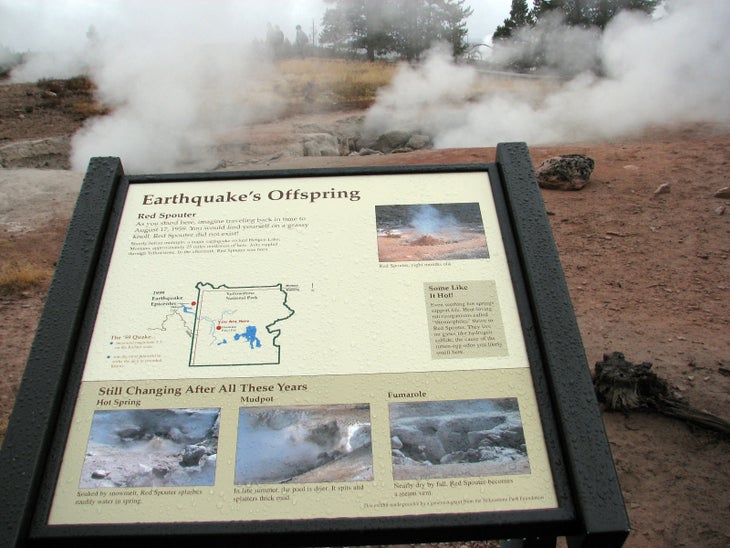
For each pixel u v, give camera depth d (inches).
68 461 78.2
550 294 85.9
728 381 165.5
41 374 80.5
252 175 99.7
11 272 253.0
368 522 73.7
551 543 87.5
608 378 156.9
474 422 80.2
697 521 124.1
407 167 100.0
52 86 838.5
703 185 322.7
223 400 81.9
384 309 87.9
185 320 87.7
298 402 81.5
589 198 318.3
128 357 85.0
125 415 81.1
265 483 76.7
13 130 660.7
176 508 75.2
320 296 89.1
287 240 94.2
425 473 77.1
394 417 80.5
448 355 84.5
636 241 267.0
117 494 76.2
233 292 89.7
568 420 77.2
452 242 93.7
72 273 87.9
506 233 93.4
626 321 203.0
